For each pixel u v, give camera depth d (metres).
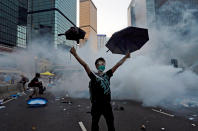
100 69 2.04
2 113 5.19
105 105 1.89
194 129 3.36
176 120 4.10
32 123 3.99
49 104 6.88
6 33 53.75
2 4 51.75
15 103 7.21
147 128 3.45
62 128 3.55
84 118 4.47
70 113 5.12
